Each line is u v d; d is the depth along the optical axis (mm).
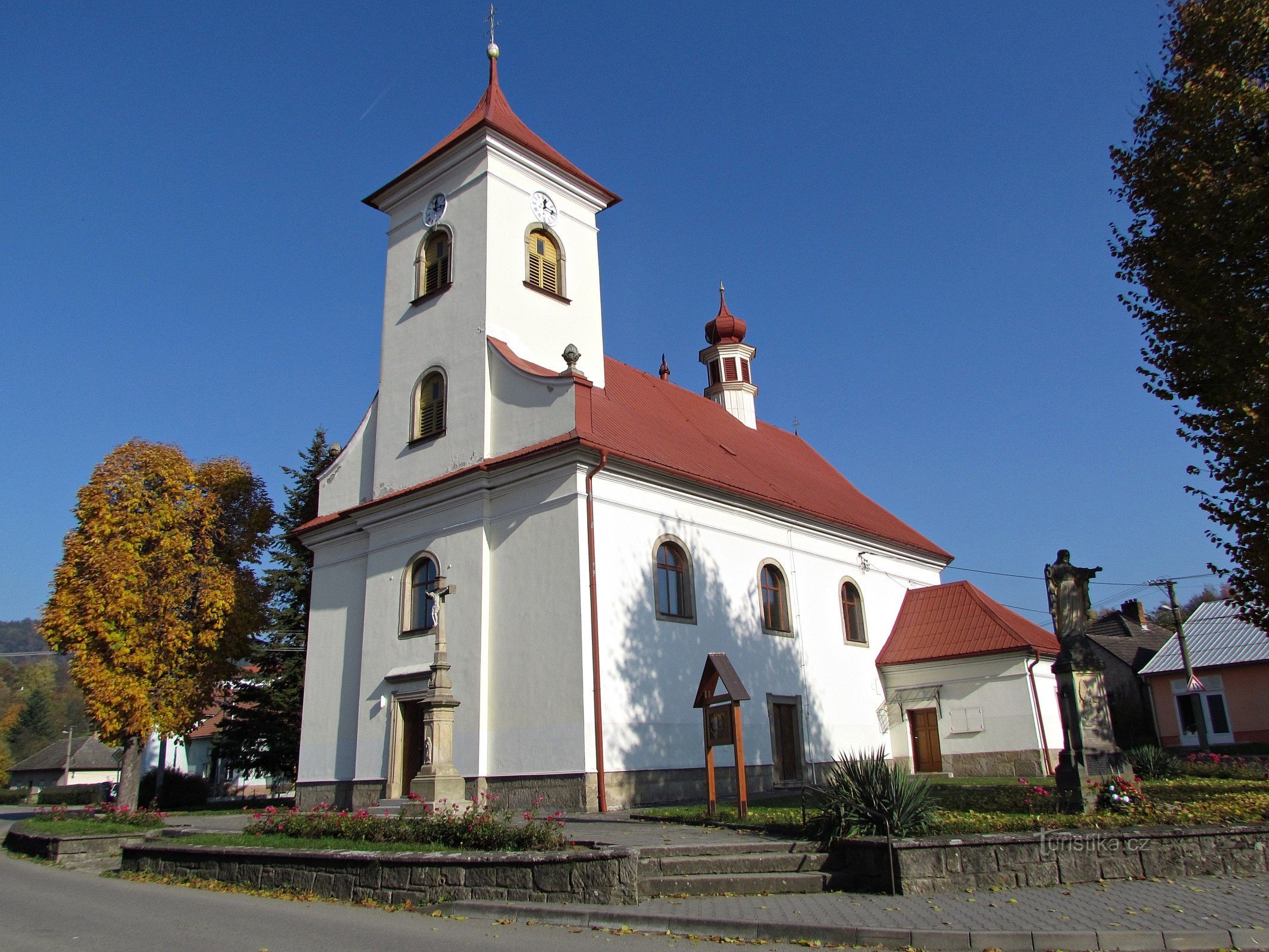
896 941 8742
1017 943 8547
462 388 23688
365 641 23719
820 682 26531
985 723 27359
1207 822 12484
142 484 26016
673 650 21625
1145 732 39438
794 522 27062
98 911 10977
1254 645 37125
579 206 27594
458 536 22344
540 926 9750
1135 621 50094
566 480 20688
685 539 22969
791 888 10977
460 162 25875
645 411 27469
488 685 20938
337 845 13016
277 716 33156
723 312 37188
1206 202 14125
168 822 22031
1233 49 14648
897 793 11828
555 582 20297
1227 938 8469
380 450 25422
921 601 31094
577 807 18609
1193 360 14711
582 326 26438
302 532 26719
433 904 11000
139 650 24953
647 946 8758
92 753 67250
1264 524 14258
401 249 26953
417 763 22312
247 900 11836
